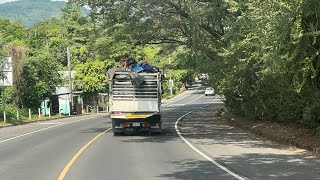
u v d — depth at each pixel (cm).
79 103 6512
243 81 2230
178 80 10825
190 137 2089
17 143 1995
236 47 1919
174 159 1355
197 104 6731
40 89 5150
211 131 2388
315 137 1620
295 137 1708
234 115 3080
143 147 1702
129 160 1345
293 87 1397
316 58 1258
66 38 8912
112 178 1037
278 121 2195
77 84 6619
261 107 2273
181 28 2934
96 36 3334
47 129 2925
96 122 3566
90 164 1269
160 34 3166
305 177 1015
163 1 2711
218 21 2619
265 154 1428
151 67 2306
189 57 3256
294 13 1185
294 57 1236
